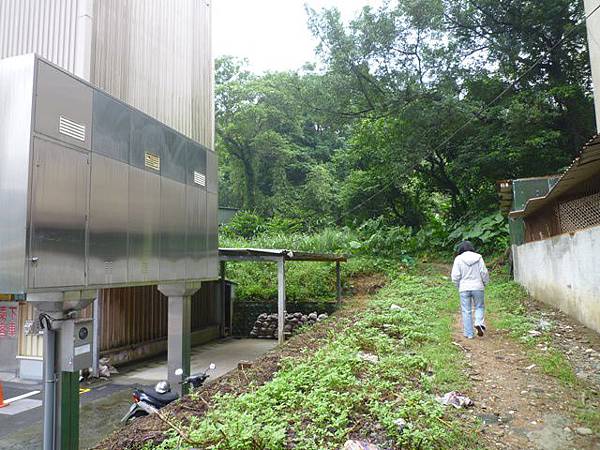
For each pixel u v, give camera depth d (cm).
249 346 1353
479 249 1795
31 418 711
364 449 345
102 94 529
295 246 1870
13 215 413
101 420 701
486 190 1952
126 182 575
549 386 493
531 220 1105
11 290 405
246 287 1656
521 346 654
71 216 469
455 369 554
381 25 1884
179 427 415
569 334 678
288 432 397
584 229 706
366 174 2414
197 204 795
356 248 1892
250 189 3375
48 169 439
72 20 650
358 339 723
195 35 984
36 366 941
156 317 1227
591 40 1026
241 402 450
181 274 725
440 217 2398
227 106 3291
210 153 859
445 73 1864
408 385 505
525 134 1692
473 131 1847
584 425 399
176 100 895
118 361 1056
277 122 3312
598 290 659
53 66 451
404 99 1889
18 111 426
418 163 1942
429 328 798
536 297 1002
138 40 782
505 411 438
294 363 627
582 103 1677
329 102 2084
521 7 1748
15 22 671
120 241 556
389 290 1406
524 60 1781
